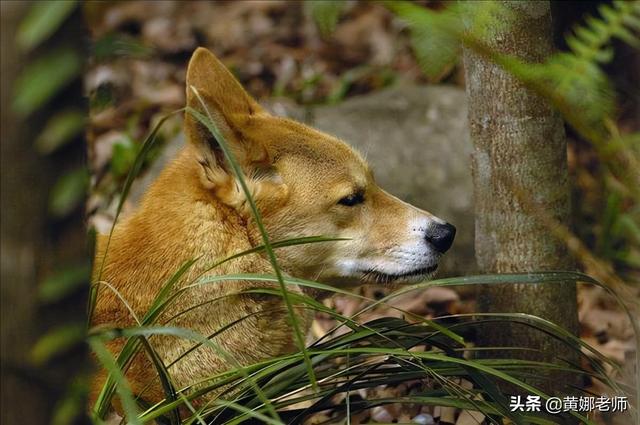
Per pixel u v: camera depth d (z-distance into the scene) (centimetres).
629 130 985
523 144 849
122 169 1354
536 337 897
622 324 1081
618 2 638
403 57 1602
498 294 907
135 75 1652
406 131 1285
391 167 1242
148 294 782
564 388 899
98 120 1527
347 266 869
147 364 770
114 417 813
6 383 539
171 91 1625
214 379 753
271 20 1803
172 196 810
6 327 530
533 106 839
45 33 464
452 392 727
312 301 719
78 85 532
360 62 1639
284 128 852
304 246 837
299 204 827
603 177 1242
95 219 1245
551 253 879
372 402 742
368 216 871
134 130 1527
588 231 1237
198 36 1798
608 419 797
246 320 778
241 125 838
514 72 526
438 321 1049
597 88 588
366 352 701
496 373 702
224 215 798
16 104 488
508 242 884
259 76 1667
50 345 543
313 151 842
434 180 1233
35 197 525
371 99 1344
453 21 503
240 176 619
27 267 530
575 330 916
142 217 822
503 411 714
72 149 538
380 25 1691
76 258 555
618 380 966
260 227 613
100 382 775
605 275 710
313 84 1593
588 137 537
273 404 730
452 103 1319
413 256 873
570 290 905
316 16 512
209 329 769
